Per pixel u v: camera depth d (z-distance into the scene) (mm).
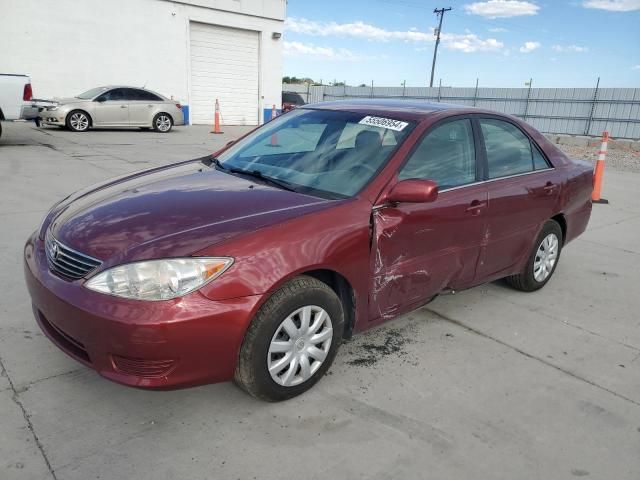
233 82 22406
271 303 2551
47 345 3184
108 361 2400
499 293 4551
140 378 2393
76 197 3355
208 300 2365
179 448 2398
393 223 3029
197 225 2609
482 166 3729
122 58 18922
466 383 3082
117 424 2533
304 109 4094
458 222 3430
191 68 21016
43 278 2609
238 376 2627
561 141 22266
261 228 2582
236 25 21500
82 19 17781
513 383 3119
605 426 2768
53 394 2721
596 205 8680
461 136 3641
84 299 2373
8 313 3543
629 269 5430
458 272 3607
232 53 22016
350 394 2891
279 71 23500
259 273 2475
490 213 3682
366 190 3014
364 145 3336
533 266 4414
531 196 4051
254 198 2945
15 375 2859
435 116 3514
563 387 3115
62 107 14930
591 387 3139
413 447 2502
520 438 2621
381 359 3287
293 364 2725
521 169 4113
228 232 2537
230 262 2428
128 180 3521
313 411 2725
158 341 2293
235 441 2467
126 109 15867
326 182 3168
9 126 15758
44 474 2184
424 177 3285
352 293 2943
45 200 6578
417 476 2320
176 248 2418
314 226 2711
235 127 21516
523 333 3795
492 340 3650
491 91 28797
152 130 17141
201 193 3041
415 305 3441
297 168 3379
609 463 2486
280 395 2725
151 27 19328
